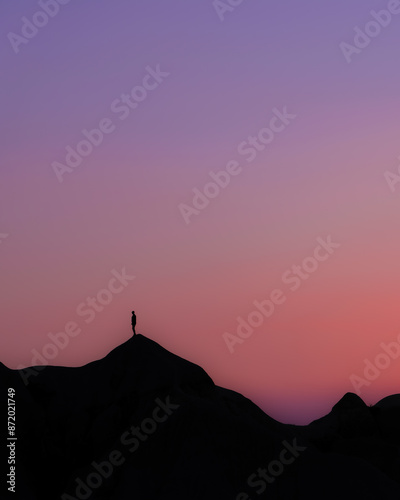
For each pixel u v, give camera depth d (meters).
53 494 104.44
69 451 106.75
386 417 119.50
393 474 107.88
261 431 105.44
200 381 114.50
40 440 107.56
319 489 98.94
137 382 110.38
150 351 114.00
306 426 118.94
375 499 98.00
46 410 111.38
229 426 104.62
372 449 112.12
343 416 118.81
